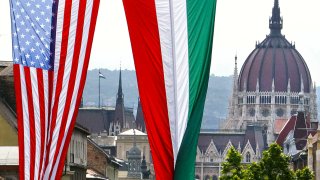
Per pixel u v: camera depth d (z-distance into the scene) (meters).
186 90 57.69
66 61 59.31
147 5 57.53
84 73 59.50
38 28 59.09
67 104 59.34
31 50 59.09
